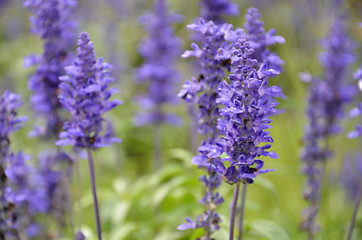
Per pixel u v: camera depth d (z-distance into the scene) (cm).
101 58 76
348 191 102
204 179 76
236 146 71
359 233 93
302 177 106
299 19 108
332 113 93
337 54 94
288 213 102
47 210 91
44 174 91
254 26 80
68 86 76
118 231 91
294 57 107
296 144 108
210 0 87
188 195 96
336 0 103
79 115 76
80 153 87
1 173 79
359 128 81
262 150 71
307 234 94
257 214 101
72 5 87
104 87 76
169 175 100
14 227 80
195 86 76
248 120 70
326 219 96
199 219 76
